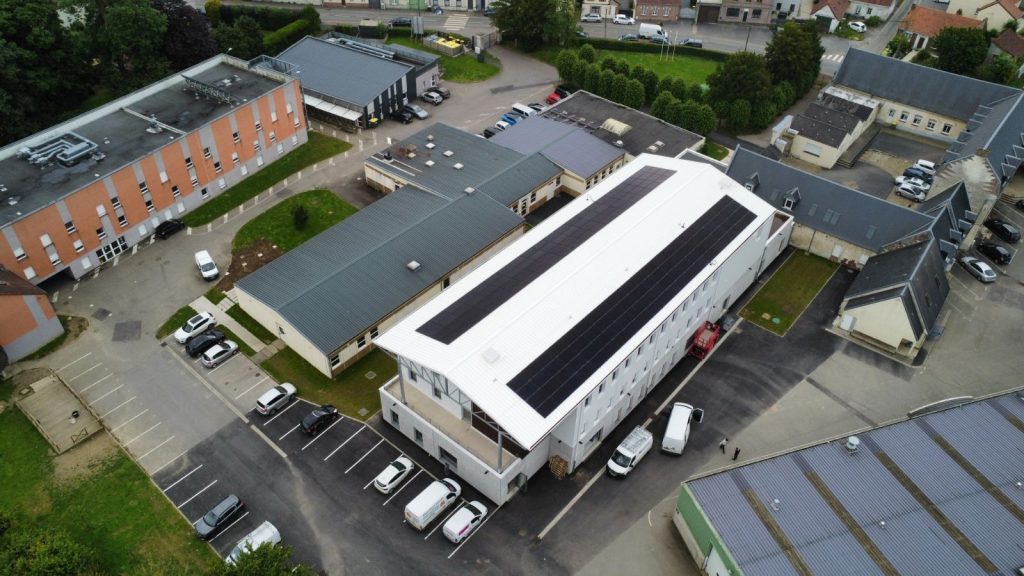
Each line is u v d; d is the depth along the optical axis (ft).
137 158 282.15
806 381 241.14
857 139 374.63
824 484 185.16
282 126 339.98
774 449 219.00
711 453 217.15
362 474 208.85
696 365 246.47
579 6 516.32
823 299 273.75
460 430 203.00
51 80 337.11
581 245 236.43
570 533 195.11
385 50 410.11
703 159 320.70
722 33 484.74
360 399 231.30
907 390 238.89
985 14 460.96
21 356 239.30
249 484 205.05
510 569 186.80
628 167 284.41
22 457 209.36
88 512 196.34
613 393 209.15
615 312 214.48
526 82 424.05
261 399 222.69
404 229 275.18
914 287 247.50
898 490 183.62
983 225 311.27
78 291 266.77
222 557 187.62
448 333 203.10
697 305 238.89
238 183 326.03
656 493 205.46
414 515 190.60
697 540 183.32
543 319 207.82
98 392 229.86
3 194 262.06
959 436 198.59
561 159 325.83
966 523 175.63
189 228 298.97
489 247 277.44
